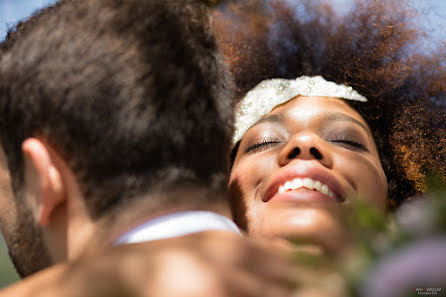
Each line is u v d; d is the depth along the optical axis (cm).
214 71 30
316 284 21
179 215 26
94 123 26
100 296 21
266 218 43
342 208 42
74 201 26
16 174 28
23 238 29
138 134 26
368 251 20
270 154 48
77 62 26
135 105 26
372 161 48
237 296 22
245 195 48
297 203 43
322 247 24
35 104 27
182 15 29
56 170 26
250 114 51
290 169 46
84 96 26
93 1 28
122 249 24
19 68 27
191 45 29
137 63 27
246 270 23
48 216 26
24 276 30
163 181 26
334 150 47
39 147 26
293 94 52
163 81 27
